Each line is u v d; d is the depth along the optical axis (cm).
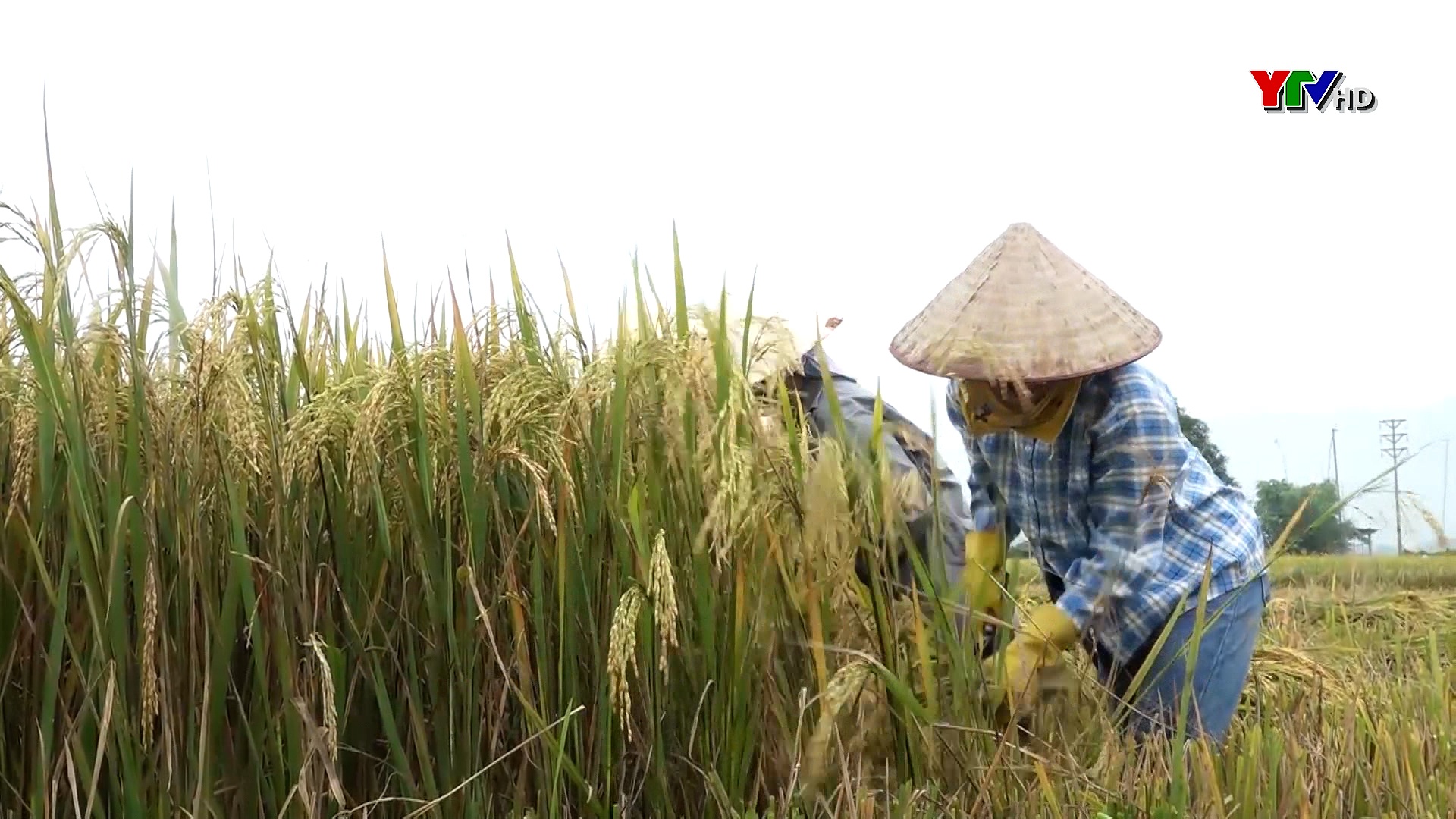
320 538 213
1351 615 512
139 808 188
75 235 188
